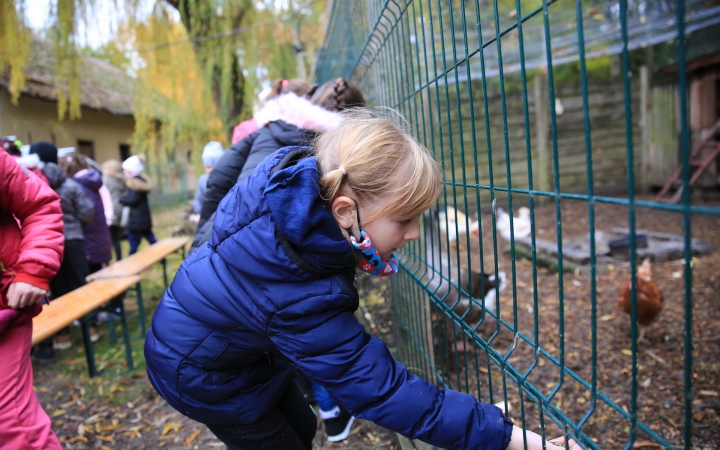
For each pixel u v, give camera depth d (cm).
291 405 173
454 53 137
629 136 73
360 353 115
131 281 389
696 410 254
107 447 279
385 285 308
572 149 1049
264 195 117
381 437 262
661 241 620
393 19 231
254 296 121
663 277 497
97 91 1416
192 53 924
